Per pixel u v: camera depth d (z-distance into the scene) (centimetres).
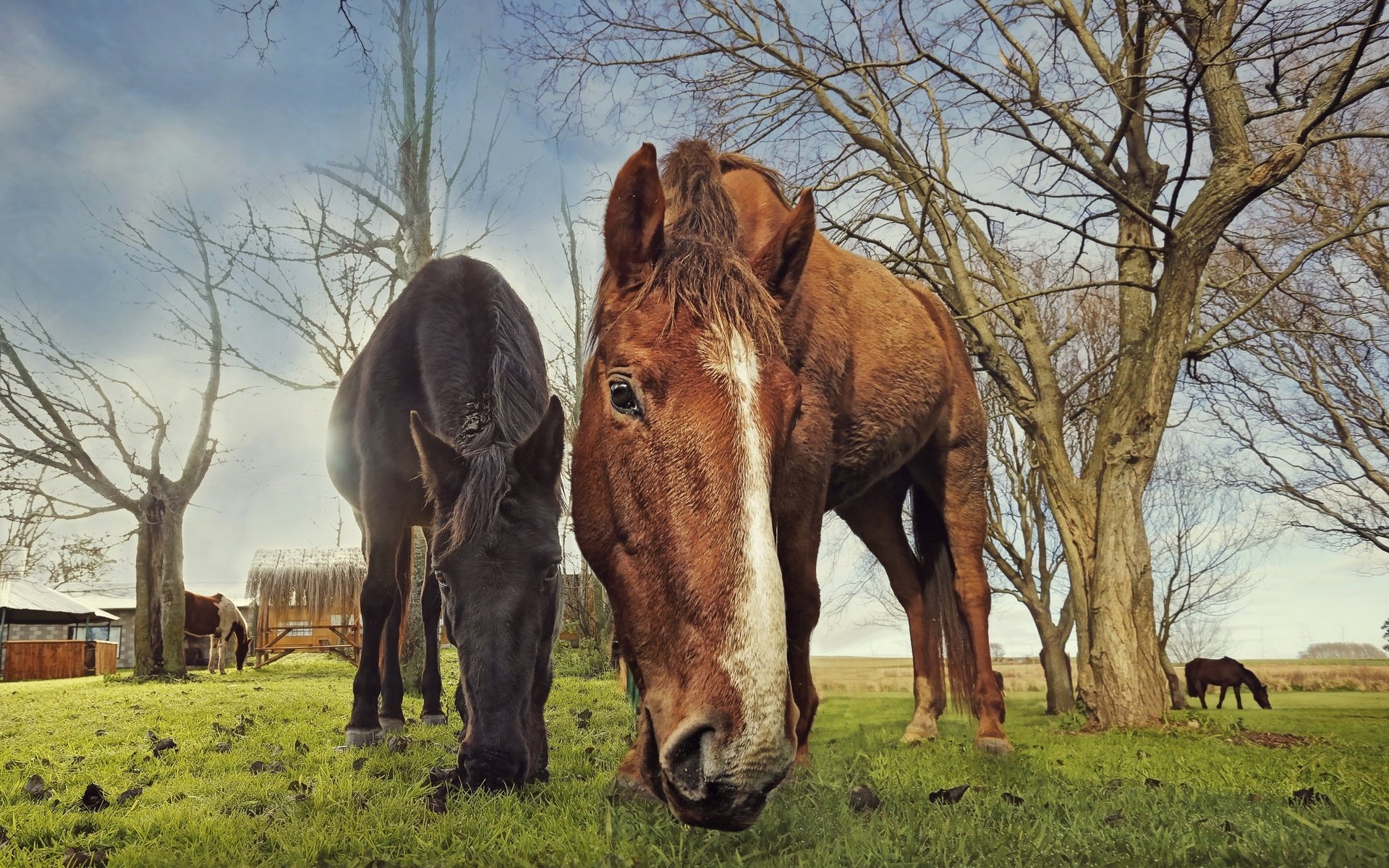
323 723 677
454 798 321
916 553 600
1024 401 980
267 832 294
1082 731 814
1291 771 445
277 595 2072
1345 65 719
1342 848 224
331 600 2088
